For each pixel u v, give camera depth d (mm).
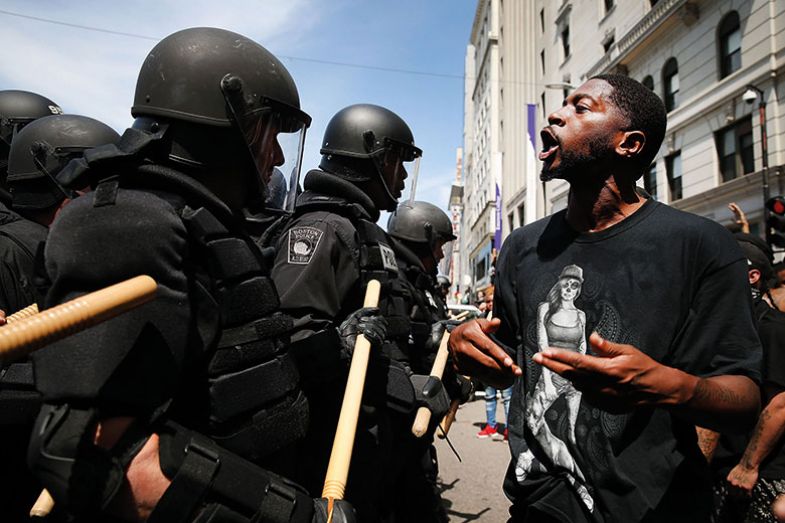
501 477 5172
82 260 980
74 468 879
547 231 1679
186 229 1118
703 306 1385
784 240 7348
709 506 1386
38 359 948
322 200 2311
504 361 1484
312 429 2162
